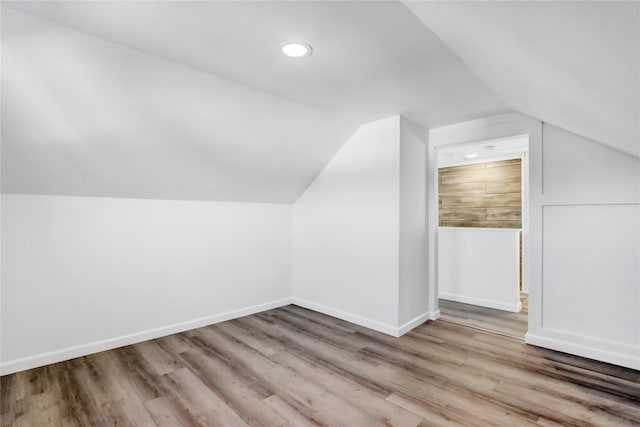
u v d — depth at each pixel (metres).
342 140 3.33
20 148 1.98
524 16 0.81
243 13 1.49
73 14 1.48
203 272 3.23
